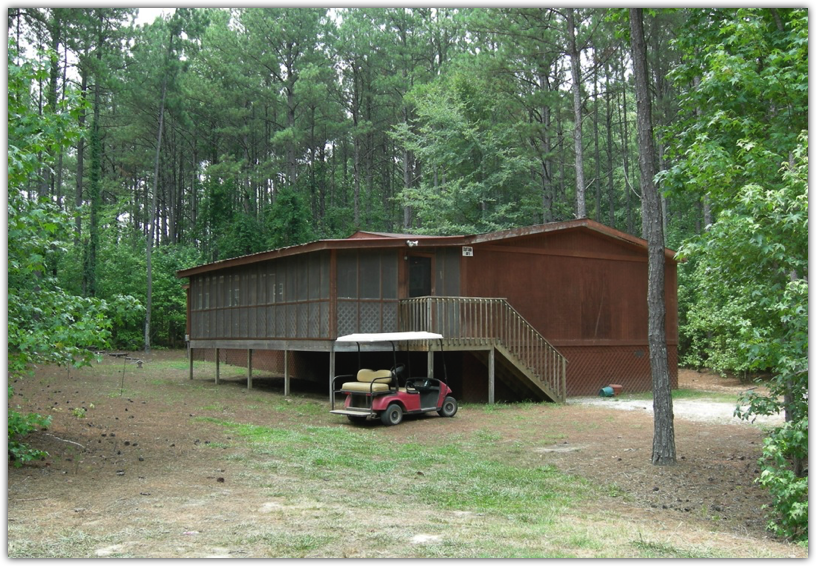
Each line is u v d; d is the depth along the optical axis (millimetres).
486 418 14516
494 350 16688
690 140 11570
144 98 41156
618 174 42531
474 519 6988
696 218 36094
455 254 17750
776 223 8070
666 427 10148
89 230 35906
